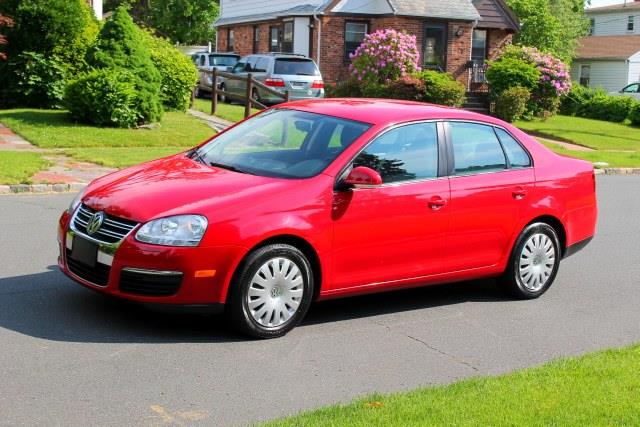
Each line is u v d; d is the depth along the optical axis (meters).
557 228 7.64
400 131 6.55
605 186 16.92
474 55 34.06
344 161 6.17
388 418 4.29
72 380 4.91
